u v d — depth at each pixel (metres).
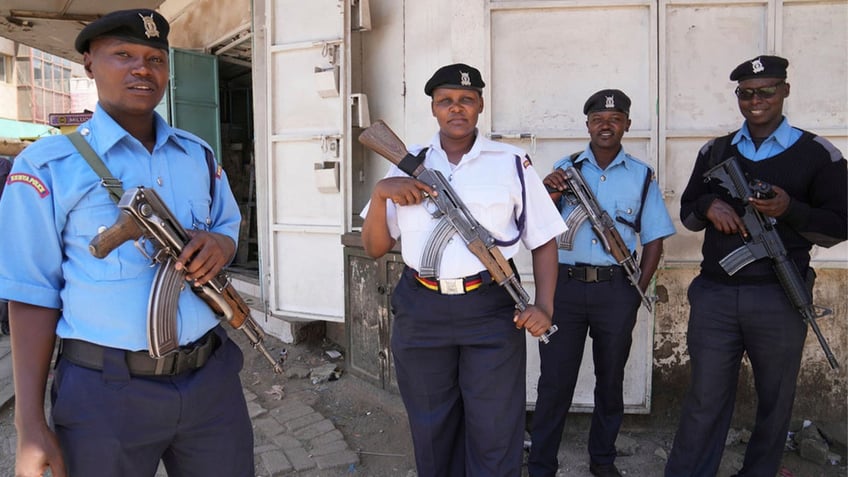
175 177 1.74
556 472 3.17
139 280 1.60
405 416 3.77
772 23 3.37
